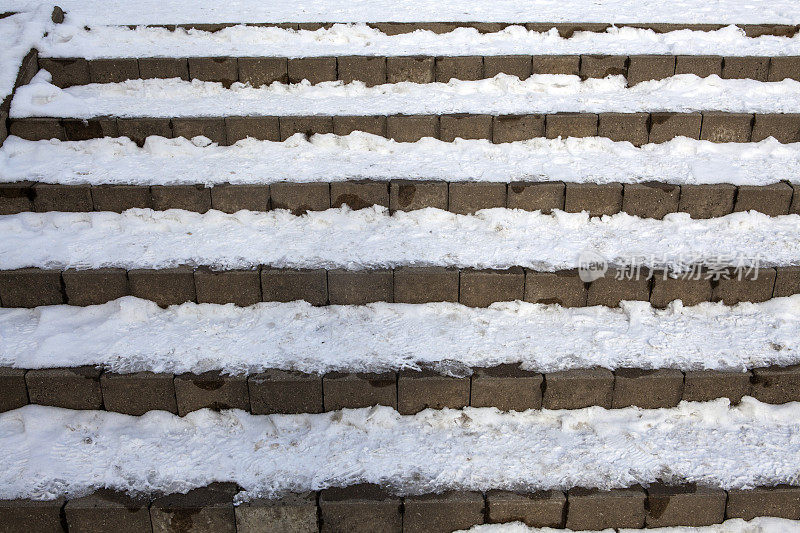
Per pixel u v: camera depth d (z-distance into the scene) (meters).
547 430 3.18
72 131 4.18
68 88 4.51
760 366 3.22
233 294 3.56
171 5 5.26
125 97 4.43
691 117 4.11
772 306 3.52
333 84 4.50
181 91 4.48
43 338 3.38
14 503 2.84
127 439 3.12
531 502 2.86
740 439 3.10
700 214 3.86
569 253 3.65
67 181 3.90
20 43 4.48
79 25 4.83
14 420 3.21
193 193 3.87
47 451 3.06
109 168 4.02
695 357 3.27
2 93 4.20
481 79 4.53
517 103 4.30
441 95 4.40
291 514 2.86
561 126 4.15
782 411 3.20
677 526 2.92
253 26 4.84
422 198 3.89
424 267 3.57
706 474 2.95
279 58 4.46
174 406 3.23
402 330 3.46
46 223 3.85
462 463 3.01
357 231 3.82
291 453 3.06
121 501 2.86
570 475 2.95
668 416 3.21
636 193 3.82
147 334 3.42
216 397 3.21
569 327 3.47
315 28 4.83
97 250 3.67
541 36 4.79
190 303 3.57
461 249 3.69
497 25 4.82
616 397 3.22
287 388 3.19
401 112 4.22
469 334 3.43
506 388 3.20
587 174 3.92
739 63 4.41
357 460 3.03
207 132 4.20
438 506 2.86
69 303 3.57
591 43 4.67
